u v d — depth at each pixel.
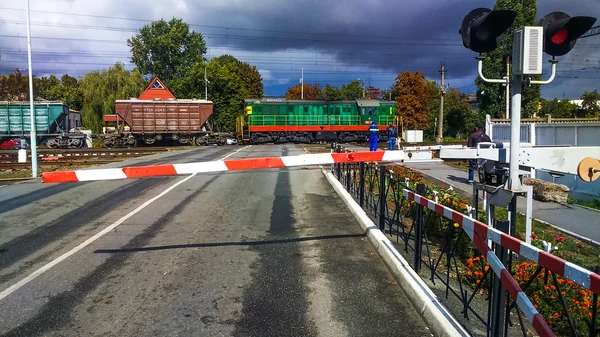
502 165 6.02
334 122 38.53
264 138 38.50
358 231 7.93
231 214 9.38
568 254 6.69
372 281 5.43
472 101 78.38
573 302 4.09
